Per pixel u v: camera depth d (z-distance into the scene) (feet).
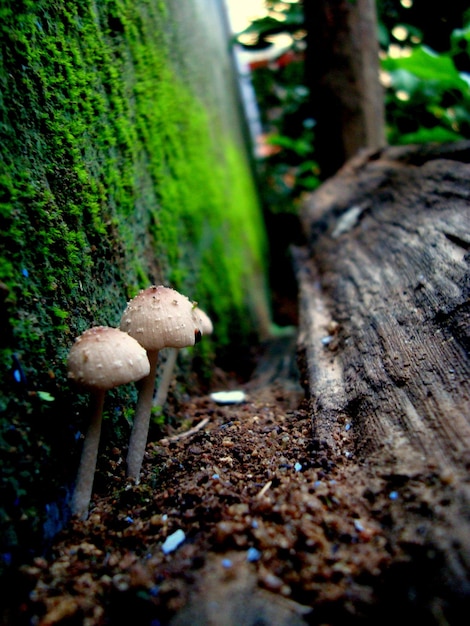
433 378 0.49
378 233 0.84
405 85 1.28
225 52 2.39
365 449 0.48
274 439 0.57
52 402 0.46
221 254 1.32
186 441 0.60
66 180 0.54
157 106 0.89
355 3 1.25
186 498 0.46
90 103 0.61
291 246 1.43
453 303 0.54
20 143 0.47
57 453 0.45
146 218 0.78
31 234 0.47
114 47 0.70
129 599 0.38
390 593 0.35
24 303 0.45
